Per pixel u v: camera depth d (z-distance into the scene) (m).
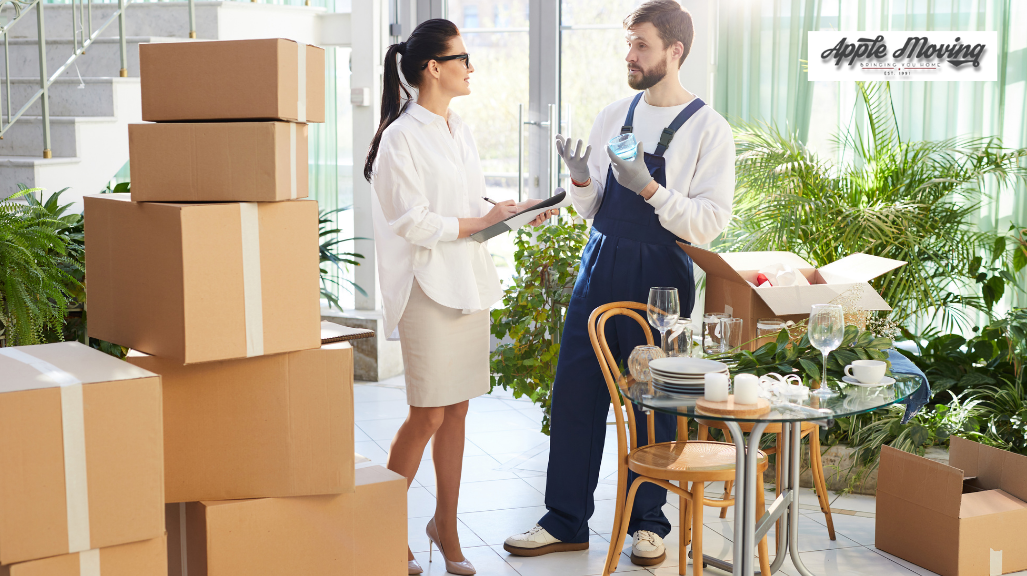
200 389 1.99
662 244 2.79
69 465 1.70
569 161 2.83
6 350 1.97
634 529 2.91
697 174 2.78
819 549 2.92
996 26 4.16
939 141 4.18
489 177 5.25
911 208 3.79
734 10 4.38
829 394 2.16
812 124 4.37
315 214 2.01
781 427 2.60
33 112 4.41
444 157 2.63
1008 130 4.21
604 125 2.99
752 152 4.00
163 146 1.93
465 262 2.63
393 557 2.21
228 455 2.01
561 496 2.93
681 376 2.18
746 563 2.19
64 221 3.37
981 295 4.25
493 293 2.77
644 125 2.85
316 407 2.03
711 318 2.56
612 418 4.52
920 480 2.75
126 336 2.03
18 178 3.85
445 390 2.64
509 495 3.45
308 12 5.27
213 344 1.89
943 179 3.86
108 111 4.27
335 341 2.38
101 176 4.20
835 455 3.42
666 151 2.78
